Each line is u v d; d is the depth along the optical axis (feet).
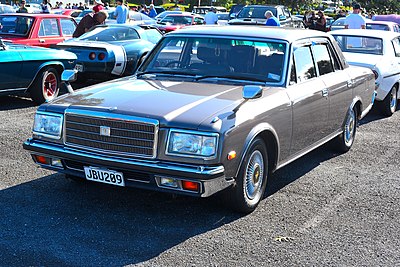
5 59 29.30
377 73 33.06
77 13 82.84
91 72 37.32
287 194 18.86
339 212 17.34
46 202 16.93
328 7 180.04
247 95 15.80
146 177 14.94
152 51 20.49
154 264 13.19
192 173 14.24
